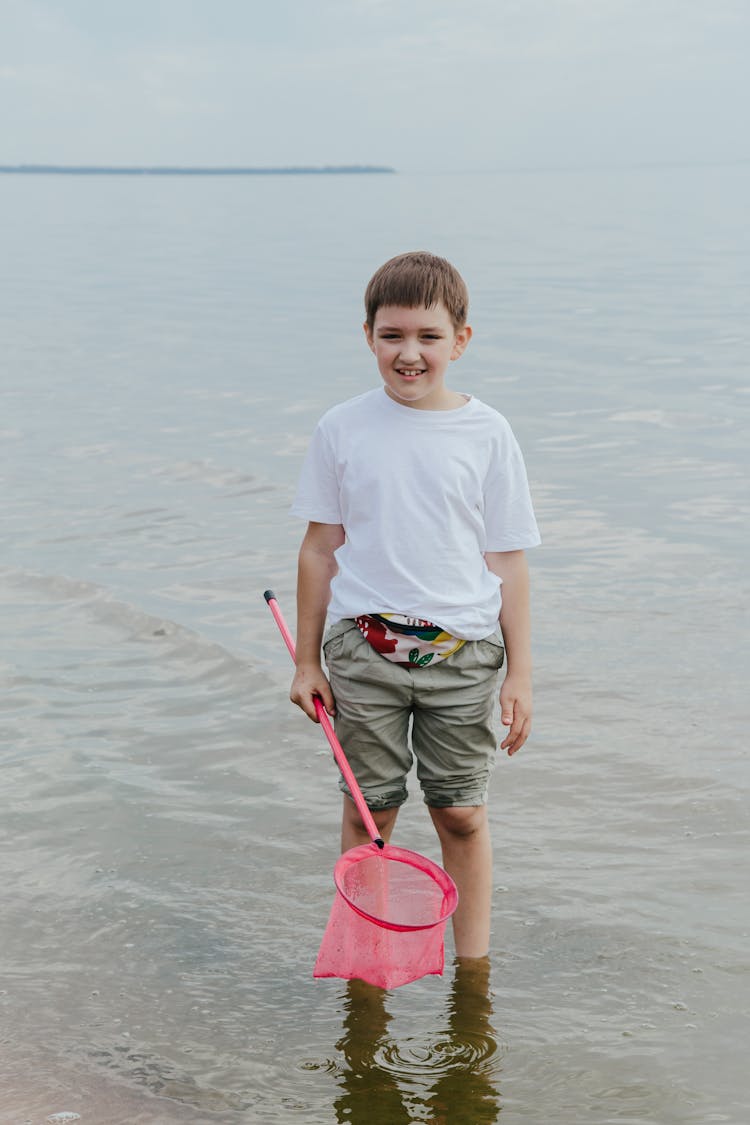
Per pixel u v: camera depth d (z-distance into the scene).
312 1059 2.36
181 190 98.44
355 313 15.54
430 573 2.54
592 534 5.69
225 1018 2.50
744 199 55.22
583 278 19.73
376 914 2.51
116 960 2.71
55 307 16.50
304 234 34.19
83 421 8.55
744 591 4.86
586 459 7.18
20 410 9.01
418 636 2.54
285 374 10.63
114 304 16.88
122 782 3.51
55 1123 2.18
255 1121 2.18
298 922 2.85
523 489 2.63
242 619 4.77
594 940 2.72
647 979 2.58
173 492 6.65
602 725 3.77
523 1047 2.38
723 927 2.75
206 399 9.41
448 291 2.51
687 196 60.41
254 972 2.66
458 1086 2.26
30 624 4.76
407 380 2.53
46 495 6.62
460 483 2.55
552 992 2.55
